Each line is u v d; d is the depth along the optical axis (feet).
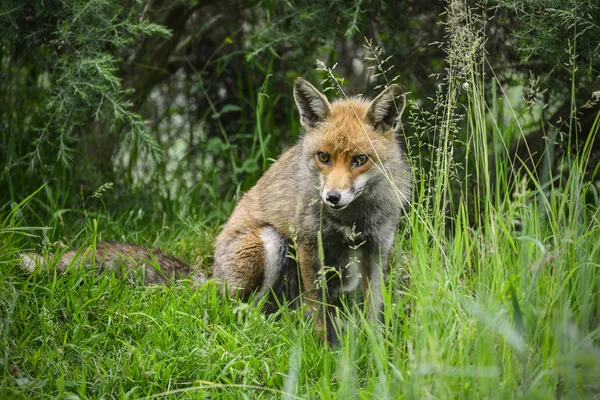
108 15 35.81
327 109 29.89
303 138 31.55
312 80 44.55
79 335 24.95
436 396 19.04
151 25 34.76
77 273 27.50
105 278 27.73
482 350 19.66
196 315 26.94
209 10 47.60
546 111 39.24
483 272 23.39
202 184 42.78
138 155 45.70
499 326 20.35
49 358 23.38
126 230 38.01
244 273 32.04
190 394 22.03
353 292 32.24
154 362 23.79
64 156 34.24
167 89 49.93
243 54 45.19
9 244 28.84
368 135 29.01
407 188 31.14
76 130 41.93
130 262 30.78
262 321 26.91
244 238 32.50
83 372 22.47
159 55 44.45
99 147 43.14
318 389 21.47
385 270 30.53
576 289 22.44
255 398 22.24
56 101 35.04
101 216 36.04
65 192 39.17
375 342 20.97
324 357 22.98
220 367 23.76
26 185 38.70
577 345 19.93
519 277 22.44
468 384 19.39
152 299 28.12
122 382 22.74
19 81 40.40
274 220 32.58
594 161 35.40
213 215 39.88
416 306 21.90
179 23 44.14
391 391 20.21
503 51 38.24
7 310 24.43
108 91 35.22
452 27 28.45
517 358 20.16
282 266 32.76
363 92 42.96
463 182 37.81
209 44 48.80
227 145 42.83
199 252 36.19
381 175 29.25
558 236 23.67
